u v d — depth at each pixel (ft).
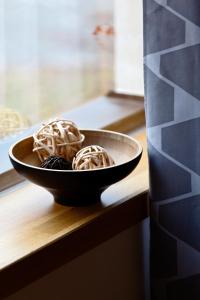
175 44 3.64
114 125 5.32
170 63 3.69
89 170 3.53
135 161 3.76
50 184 3.60
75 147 3.89
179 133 3.78
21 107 5.36
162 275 4.18
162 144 3.85
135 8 5.61
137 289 4.54
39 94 5.49
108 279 4.24
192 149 3.78
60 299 3.88
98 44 5.82
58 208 3.88
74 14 5.61
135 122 5.54
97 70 5.91
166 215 3.99
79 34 5.70
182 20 3.58
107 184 3.68
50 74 5.56
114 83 6.03
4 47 5.10
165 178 3.91
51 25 5.46
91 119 5.41
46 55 5.49
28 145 4.00
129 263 4.40
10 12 5.09
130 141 4.03
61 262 3.55
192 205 3.89
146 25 3.73
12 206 3.94
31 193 4.14
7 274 3.22
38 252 3.38
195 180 3.83
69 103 5.79
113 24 5.76
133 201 4.05
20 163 3.62
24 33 5.25
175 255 4.05
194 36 3.59
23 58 5.29
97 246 3.92
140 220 4.17
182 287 4.11
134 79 5.87
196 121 3.72
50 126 3.92
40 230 3.60
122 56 5.86
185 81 3.67
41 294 3.74
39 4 5.32
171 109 3.76
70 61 5.70
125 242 4.31
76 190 3.69
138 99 5.88
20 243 3.45
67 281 3.90
